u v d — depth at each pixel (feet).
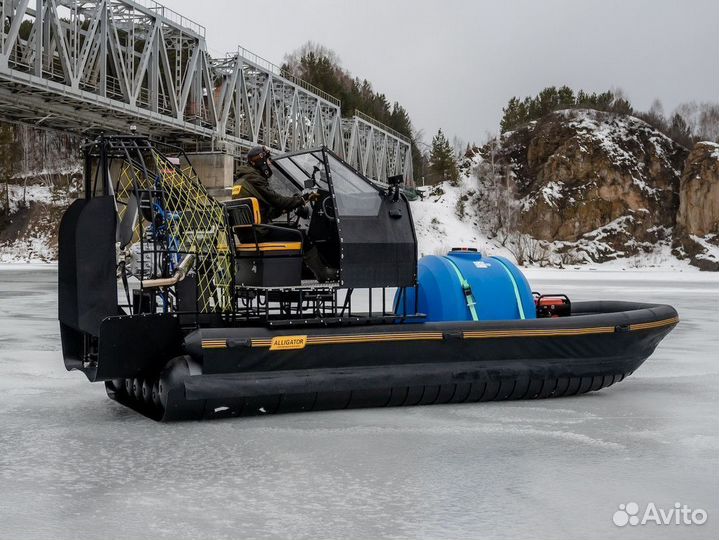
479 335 25.61
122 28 139.64
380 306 48.34
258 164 24.99
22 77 104.78
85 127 138.41
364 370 24.26
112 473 18.07
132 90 135.54
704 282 155.84
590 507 15.88
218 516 15.21
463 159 405.59
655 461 19.38
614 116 372.79
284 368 23.39
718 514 15.46
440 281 27.40
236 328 23.09
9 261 269.85
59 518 15.08
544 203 342.03
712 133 385.09
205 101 177.47
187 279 24.04
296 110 213.25
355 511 15.52
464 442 21.17
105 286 23.30
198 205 24.64
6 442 20.98
